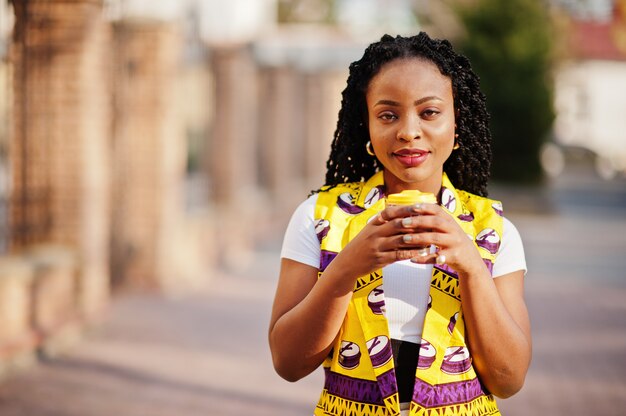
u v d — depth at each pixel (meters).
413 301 2.24
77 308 9.47
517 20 25.59
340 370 2.24
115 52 11.62
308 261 2.31
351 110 2.44
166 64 11.80
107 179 10.75
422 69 2.23
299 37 21.44
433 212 2.03
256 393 6.96
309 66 21.28
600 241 18.59
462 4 26.14
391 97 2.22
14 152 9.15
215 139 17.14
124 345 8.67
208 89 17.53
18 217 9.24
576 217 23.94
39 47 9.24
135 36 11.69
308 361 2.22
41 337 8.08
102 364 7.86
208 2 16.75
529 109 25.66
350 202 2.35
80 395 6.80
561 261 15.45
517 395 6.86
